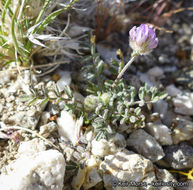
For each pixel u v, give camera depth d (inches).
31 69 7.9
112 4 9.6
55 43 8.1
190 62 9.9
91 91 7.6
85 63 8.5
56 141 7.1
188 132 7.8
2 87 7.5
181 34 10.5
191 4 11.1
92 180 6.6
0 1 7.0
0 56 7.6
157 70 9.4
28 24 7.3
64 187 6.6
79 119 7.0
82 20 9.8
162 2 10.8
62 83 7.9
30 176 5.8
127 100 7.5
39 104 6.9
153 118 7.9
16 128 7.0
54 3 7.7
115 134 7.1
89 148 7.0
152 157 7.2
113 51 9.3
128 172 6.6
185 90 9.2
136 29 6.4
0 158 6.6
